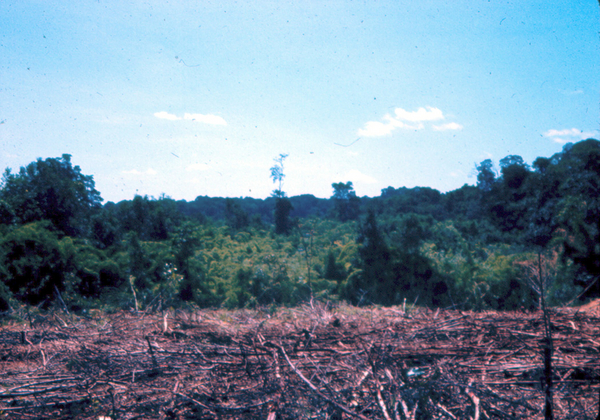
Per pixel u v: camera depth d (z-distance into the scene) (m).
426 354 3.53
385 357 3.15
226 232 33.84
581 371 2.96
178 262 15.09
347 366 3.16
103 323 6.01
